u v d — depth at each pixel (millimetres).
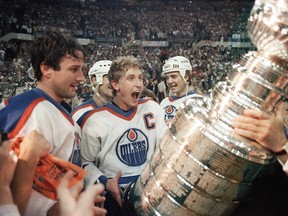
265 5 786
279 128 775
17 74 13273
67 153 1319
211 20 21750
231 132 800
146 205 952
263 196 900
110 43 20438
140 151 1915
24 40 17984
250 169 799
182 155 849
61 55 1293
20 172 894
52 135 1257
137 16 21938
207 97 930
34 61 1350
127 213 1113
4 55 15375
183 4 22797
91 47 19750
